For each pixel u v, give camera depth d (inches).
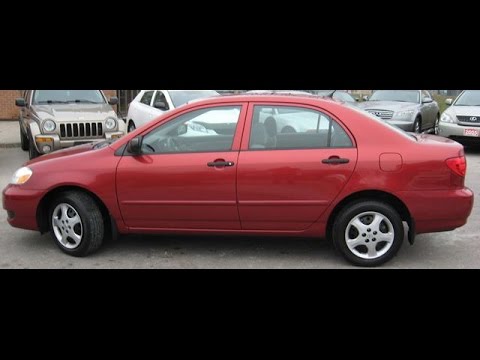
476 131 441.1
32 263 187.0
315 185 176.9
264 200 179.6
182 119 186.1
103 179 186.7
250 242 209.5
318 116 179.8
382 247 181.5
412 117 504.4
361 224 179.5
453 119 454.9
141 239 213.9
